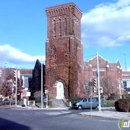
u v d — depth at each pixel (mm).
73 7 55781
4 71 70500
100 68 69625
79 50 57469
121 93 71250
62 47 54438
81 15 61094
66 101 49250
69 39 54125
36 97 54906
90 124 16562
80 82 55438
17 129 14258
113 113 25328
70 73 52531
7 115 24969
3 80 69250
